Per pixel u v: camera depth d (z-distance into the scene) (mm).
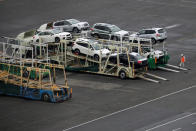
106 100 79250
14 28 127688
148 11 140750
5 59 90938
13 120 72000
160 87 85062
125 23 130125
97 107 76250
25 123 70750
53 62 98562
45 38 105062
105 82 89125
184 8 143250
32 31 106812
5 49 102125
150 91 83000
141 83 87812
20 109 76438
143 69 91438
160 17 135125
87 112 74250
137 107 75688
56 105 77688
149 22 130625
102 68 93750
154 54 96438
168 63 99125
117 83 88312
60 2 151625
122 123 69500
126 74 90375
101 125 69000
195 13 138125
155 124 68812
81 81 90000
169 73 93250
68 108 76188
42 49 100625
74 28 120750
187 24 128500
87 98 80500
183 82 87375
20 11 143250
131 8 144000
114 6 146125
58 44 98500
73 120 71250
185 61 100312
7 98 82188
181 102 77312
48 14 139875
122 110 74625
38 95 80125
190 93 81438
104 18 135000
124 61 91625
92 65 95562
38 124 70250
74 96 81750
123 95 81438
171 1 150625
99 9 143625
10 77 84562
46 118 72375
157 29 113250
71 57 98750
